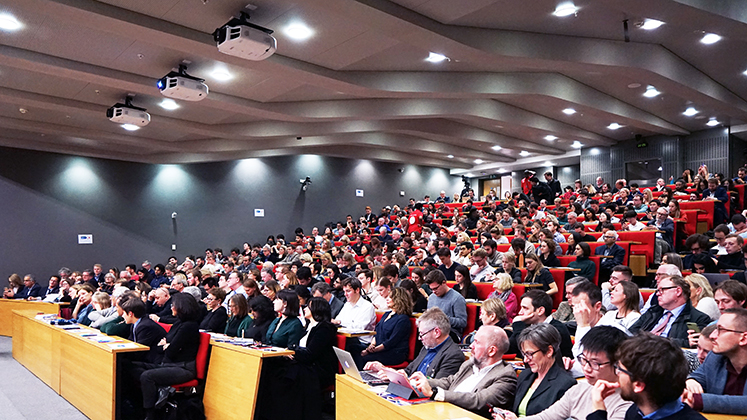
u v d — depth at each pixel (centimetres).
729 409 202
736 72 953
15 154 1212
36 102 835
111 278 1014
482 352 290
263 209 1549
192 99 718
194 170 1459
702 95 959
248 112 906
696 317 318
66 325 613
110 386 435
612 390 201
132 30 562
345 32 629
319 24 605
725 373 223
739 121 1343
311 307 452
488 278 570
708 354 235
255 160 1552
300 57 704
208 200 1471
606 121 1333
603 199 1141
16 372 677
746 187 1011
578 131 1412
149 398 427
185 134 1151
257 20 587
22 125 995
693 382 223
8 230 1193
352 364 306
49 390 580
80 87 806
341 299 614
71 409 504
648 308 362
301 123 1115
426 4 570
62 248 1257
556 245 708
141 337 490
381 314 533
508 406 272
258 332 488
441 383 310
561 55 726
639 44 795
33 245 1220
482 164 1922
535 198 1295
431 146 1543
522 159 1795
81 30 600
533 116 1229
